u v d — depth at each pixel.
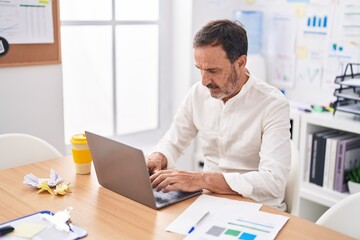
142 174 1.30
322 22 2.66
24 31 2.22
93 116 2.80
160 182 1.46
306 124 2.51
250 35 2.97
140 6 2.85
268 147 1.59
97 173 1.49
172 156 1.81
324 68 2.70
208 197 1.42
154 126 3.14
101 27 2.71
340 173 2.44
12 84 2.24
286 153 1.58
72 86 2.67
